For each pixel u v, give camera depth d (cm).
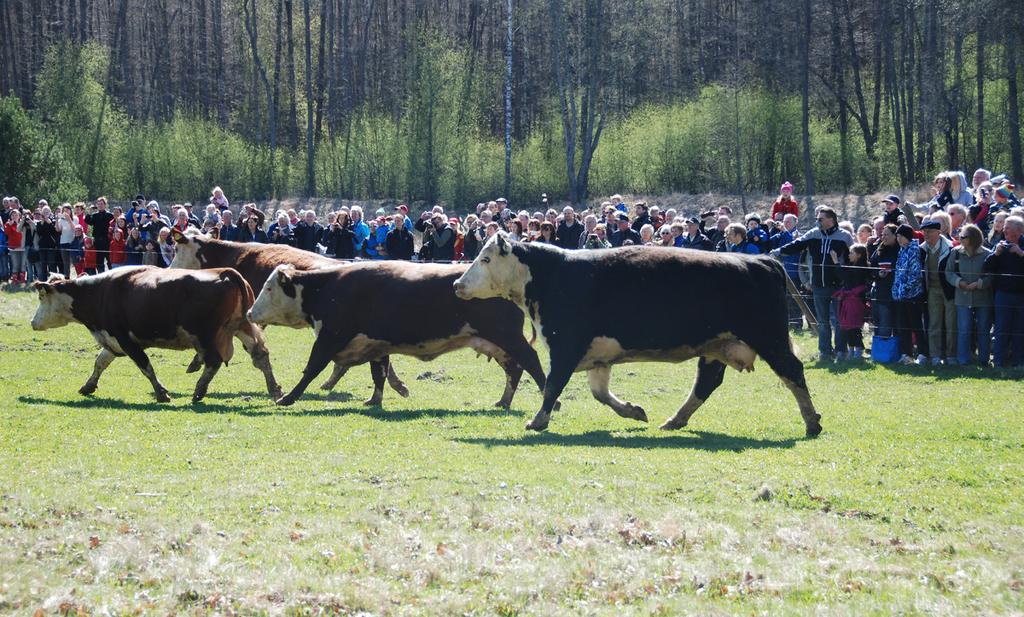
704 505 955
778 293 1355
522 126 8106
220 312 1666
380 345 1630
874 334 2059
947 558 820
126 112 7675
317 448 1234
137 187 6588
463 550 817
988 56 5397
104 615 699
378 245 2806
